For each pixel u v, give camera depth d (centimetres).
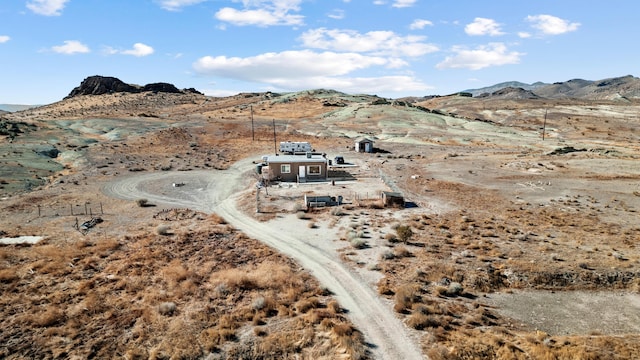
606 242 3388
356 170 6694
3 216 4116
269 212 4438
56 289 2567
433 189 5369
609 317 2350
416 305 2386
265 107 16388
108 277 2766
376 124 12444
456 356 1844
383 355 1909
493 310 2405
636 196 4819
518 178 5894
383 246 3394
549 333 2169
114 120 11081
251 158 7756
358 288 2653
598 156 7394
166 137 9206
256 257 3209
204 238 3612
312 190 5325
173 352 1919
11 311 2277
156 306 2372
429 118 13462
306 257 3197
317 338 2047
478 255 3150
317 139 9912
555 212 4300
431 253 3206
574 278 2766
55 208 4481
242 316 2277
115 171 6450
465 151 8731
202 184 5788
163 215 4316
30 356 1886
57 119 11106
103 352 1928
